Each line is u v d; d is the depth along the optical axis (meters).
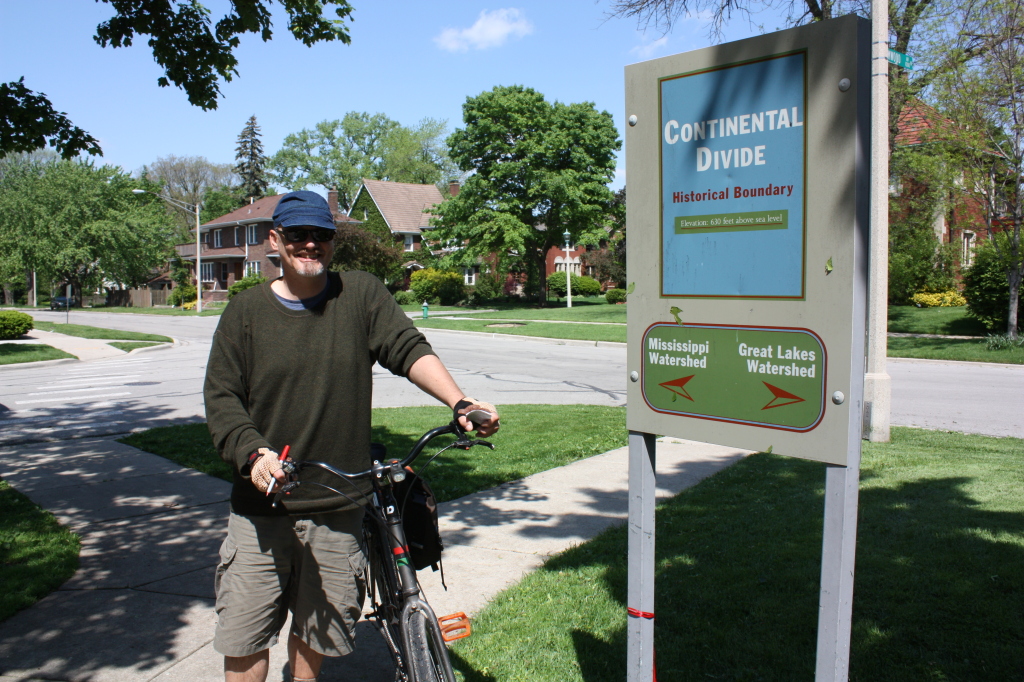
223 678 3.38
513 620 3.78
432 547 2.76
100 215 52.53
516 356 19.55
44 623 3.93
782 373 2.35
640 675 2.73
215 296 58.50
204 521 5.65
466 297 51.50
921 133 18.61
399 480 2.48
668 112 2.58
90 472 7.20
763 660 3.31
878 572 4.14
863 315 2.21
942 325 22.78
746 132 2.39
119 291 61.75
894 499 5.55
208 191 86.94
